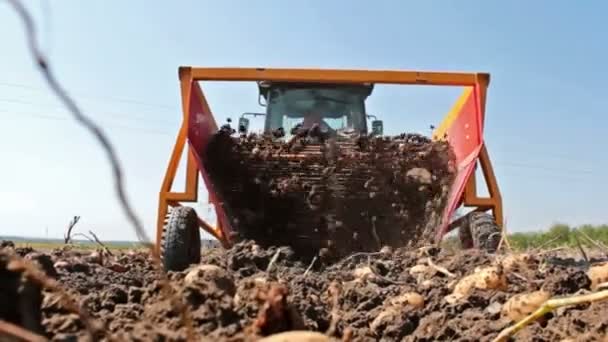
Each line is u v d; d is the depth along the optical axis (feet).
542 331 12.55
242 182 29.94
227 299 10.55
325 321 12.79
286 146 30.63
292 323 9.37
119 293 12.48
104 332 7.70
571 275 15.66
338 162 30.25
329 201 29.78
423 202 29.89
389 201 29.84
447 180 29.99
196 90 29.96
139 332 9.34
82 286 15.49
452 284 16.97
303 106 34.91
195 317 10.09
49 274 13.48
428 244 27.27
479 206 28.84
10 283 7.98
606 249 25.21
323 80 30.45
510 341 12.03
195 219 24.54
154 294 11.51
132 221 4.95
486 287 15.81
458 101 32.30
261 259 20.51
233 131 31.27
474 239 26.55
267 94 35.50
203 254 27.55
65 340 8.25
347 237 29.43
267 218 29.76
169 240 23.29
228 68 29.84
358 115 34.86
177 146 27.30
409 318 14.49
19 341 5.89
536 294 13.35
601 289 14.51
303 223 29.73
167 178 27.14
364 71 30.94
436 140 32.50
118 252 31.04
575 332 12.18
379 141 30.96
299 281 17.98
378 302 16.29
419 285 17.78
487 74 29.53
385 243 29.30
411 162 30.42
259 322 9.34
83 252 26.89
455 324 13.44
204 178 27.66
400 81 30.48
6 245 18.47
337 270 24.53
